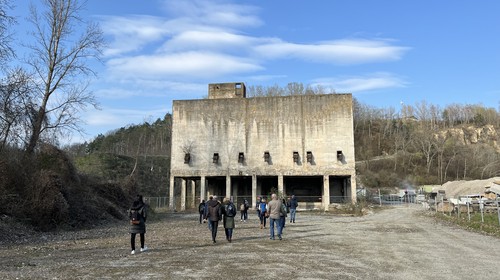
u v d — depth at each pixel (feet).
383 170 368.68
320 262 38.93
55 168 90.12
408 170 377.50
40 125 88.84
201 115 172.45
